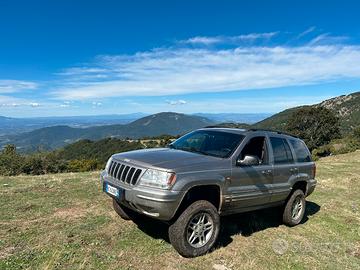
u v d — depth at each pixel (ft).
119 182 16.72
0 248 15.30
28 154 90.58
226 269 15.21
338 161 78.07
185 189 15.46
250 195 18.78
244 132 20.21
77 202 24.29
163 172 15.33
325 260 17.51
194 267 15.07
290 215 22.30
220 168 17.30
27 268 13.52
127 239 17.52
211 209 16.52
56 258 14.46
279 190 20.81
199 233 16.33
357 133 165.68
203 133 21.43
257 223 22.08
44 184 31.01
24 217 20.15
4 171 81.05
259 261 16.48
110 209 22.70
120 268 14.28
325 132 215.72
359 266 17.16
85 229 18.49
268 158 20.49
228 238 19.10
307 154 24.48
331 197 33.37
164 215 15.05
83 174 43.39
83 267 13.91
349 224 24.35
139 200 15.33
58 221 19.66
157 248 16.67
